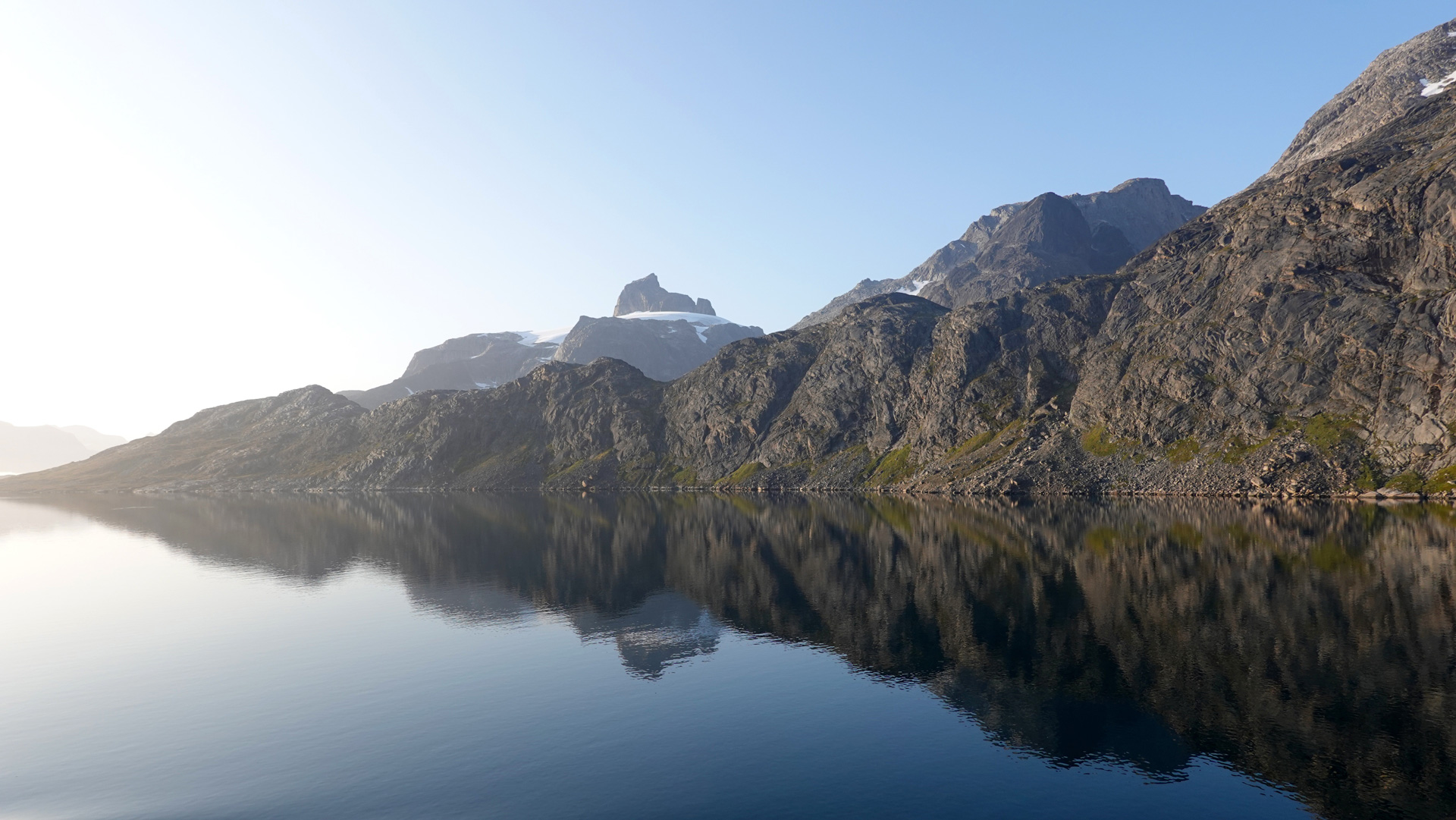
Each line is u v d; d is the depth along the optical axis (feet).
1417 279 557.74
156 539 460.55
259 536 464.65
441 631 206.18
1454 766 104.73
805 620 205.26
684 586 261.85
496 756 120.67
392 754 122.42
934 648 172.86
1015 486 649.20
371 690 155.94
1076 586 230.68
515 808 102.68
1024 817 96.58
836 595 236.63
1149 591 218.18
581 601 242.58
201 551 399.03
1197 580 230.89
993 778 107.76
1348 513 402.72
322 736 131.44
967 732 124.36
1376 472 500.33
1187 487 573.74
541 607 234.58
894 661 163.94
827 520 478.59
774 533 410.93
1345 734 115.96
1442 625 168.66
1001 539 346.33
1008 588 233.96
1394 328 550.36
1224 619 183.01
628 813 100.27
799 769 112.57
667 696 147.02
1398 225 596.70
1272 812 95.30
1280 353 608.60
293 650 190.39
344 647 191.83
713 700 144.05
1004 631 183.62
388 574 305.53
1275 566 247.29
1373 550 270.26
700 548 358.43
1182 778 105.40
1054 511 483.51
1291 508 441.68
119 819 103.45
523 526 492.13
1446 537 295.69
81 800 109.60
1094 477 632.79
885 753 117.29
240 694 156.15
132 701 153.89
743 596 241.55
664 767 114.73
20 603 262.67
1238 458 573.74
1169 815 95.66
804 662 166.40
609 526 483.92
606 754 120.16
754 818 98.07
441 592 264.31
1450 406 492.13
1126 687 140.56
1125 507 492.54
